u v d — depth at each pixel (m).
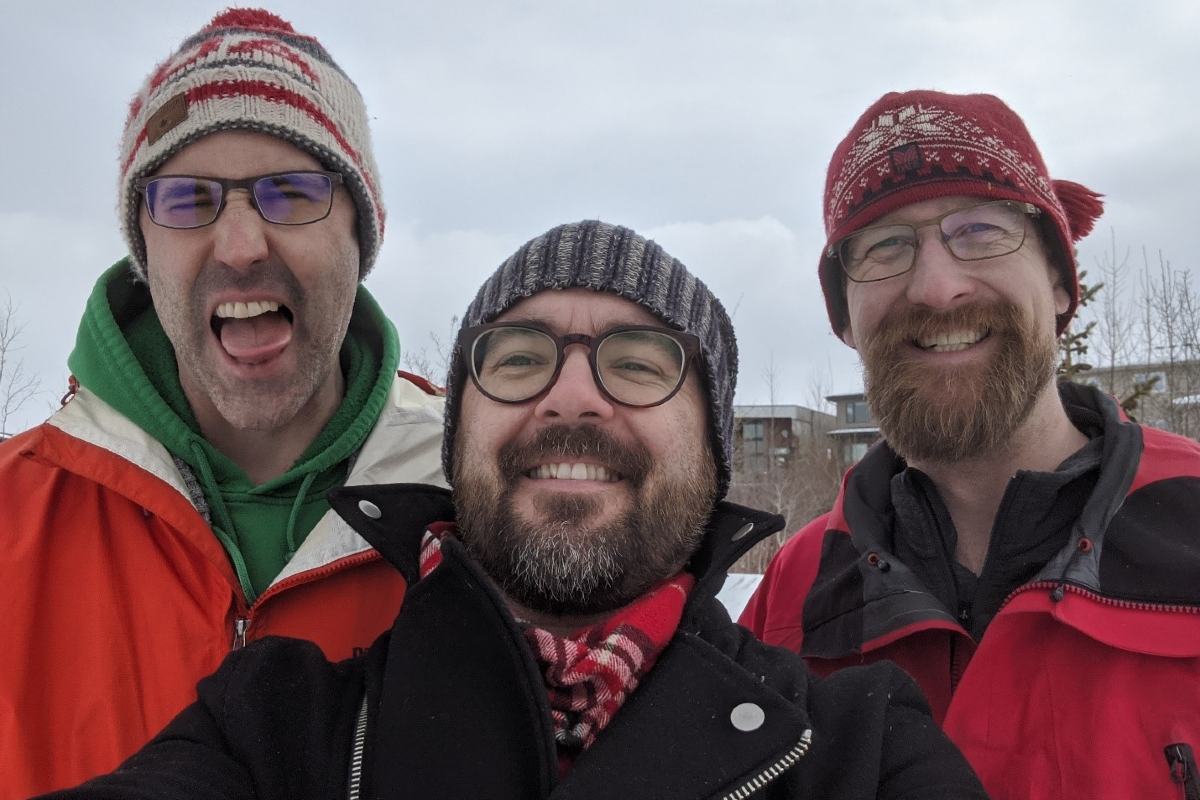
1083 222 0.71
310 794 0.44
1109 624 0.54
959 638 0.61
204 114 0.58
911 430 0.65
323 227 0.61
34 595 0.55
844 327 0.76
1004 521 0.62
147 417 0.60
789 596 0.72
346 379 0.69
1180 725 0.52
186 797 0.41
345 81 0.64
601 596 0.52
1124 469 0.60
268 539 0.62
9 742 0.52
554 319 0.55
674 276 0.58
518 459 0.53
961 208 0.65
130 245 0.62
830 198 0.72
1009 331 0.64
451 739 0.45
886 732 0.48
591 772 0.44
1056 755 0.54
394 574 0.61
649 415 0.54
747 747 0.45
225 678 0.49
